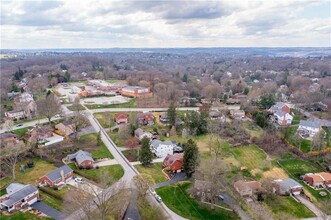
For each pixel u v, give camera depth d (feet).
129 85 624.59
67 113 418.92
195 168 254.88
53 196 220.43
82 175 250.16
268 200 229.45
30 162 269.64
